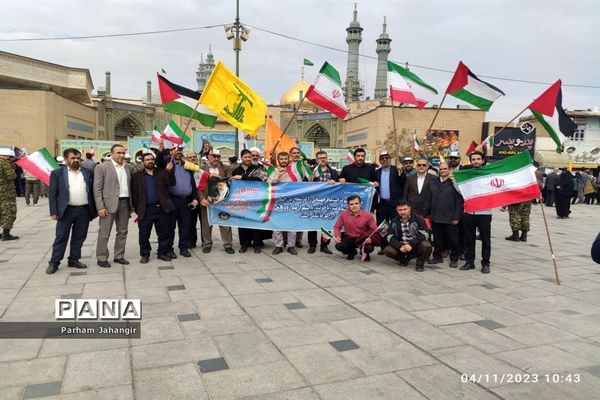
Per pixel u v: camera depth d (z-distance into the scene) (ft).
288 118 167.43
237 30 57.41
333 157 118.93
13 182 28.40
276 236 25.32
